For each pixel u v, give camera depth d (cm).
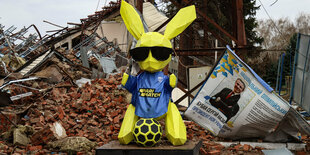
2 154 696
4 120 899
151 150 577
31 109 1044
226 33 1193
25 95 1159
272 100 773
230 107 809
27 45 2673
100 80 1528
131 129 628
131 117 645
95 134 898
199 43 2109
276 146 841
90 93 1230
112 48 2642
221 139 905
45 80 1487
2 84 1200
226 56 796
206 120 839
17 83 1316
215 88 809
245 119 810
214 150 786
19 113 957
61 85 1402
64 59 1872
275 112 781
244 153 778
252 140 877
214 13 2723
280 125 827
